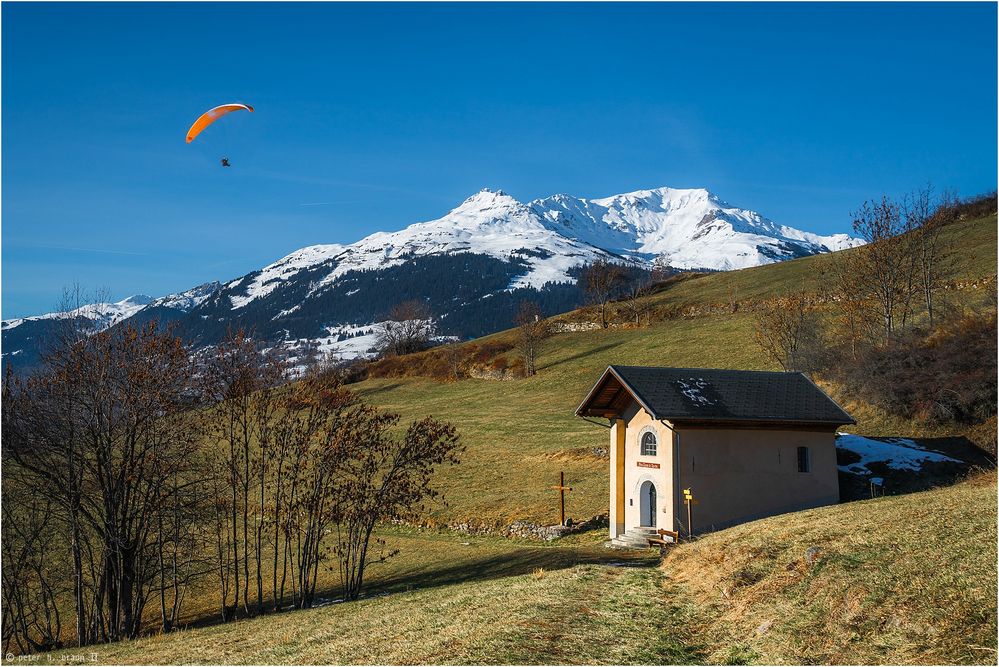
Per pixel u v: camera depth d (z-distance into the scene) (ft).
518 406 278.67
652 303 390.21
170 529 116.98
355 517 113.70
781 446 121.08
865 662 42.91
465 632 58.49
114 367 107.86
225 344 114.21
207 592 131.23
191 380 110.93
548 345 364.99
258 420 115.75
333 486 119.96
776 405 122.11
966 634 41.65
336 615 78.74
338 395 118.21
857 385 177.99
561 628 56.54
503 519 147.02
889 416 167.02
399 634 62.64
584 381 295.89
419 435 116.57
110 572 107.76
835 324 240.12
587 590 67.10
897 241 206.90
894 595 48.06
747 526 78.28
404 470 119.65
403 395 339.77
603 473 169.89
